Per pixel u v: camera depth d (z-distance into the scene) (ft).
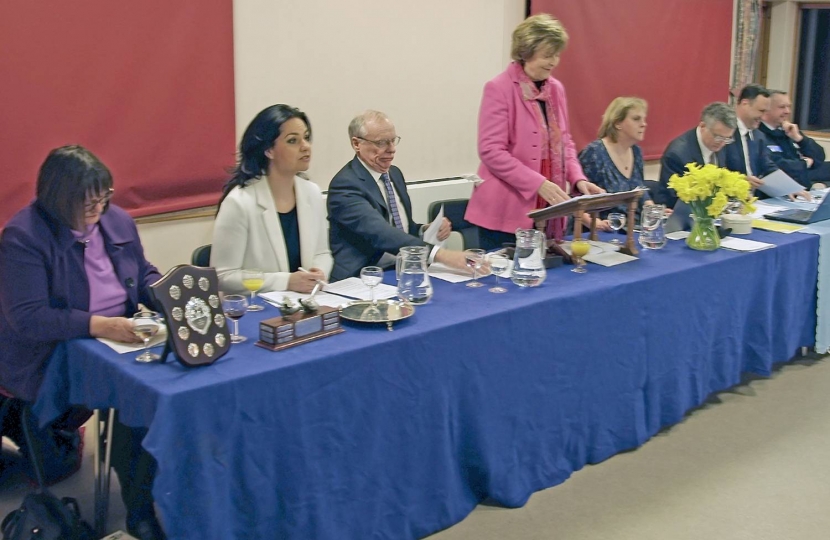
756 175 14.52
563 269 9.38
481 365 7.61
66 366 7.06
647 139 19.83
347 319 7.25
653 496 8.54
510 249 9.29
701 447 9.66
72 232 7.16
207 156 12.48
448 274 9.04
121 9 11.24
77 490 8.70
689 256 10.16
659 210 10.48
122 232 7.79
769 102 14.23
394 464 7.18
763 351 11.00
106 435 7.21
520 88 10.39
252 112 12.99
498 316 7.64
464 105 15.83
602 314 8.65
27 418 7.86
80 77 11.03
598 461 9.15
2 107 10.44
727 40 21.33
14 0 10.32
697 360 10.03
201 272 6.53
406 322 7.32
